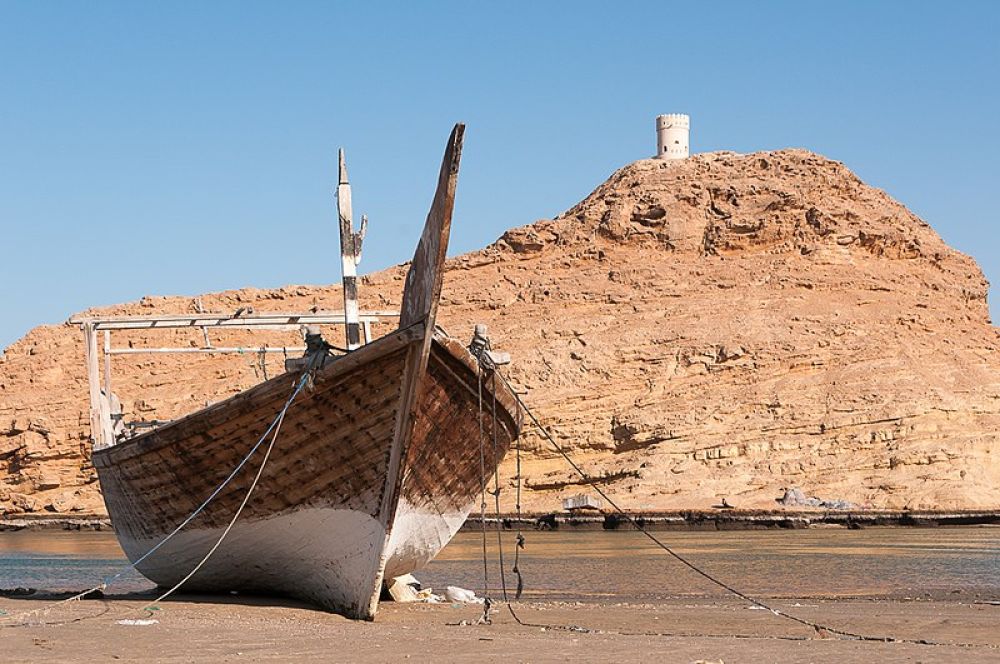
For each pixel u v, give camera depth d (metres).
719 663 13.28
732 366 80.81
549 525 64.06
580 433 78.62
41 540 62.72
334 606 19.86
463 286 96.06
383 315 27.28
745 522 60.91
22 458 87.75
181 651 14.11
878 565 35.06
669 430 75.94
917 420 73.56
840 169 99.56
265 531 20.36
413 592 23.48
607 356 83.25
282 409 19.06
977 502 66.12
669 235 95.50
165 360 97.06
